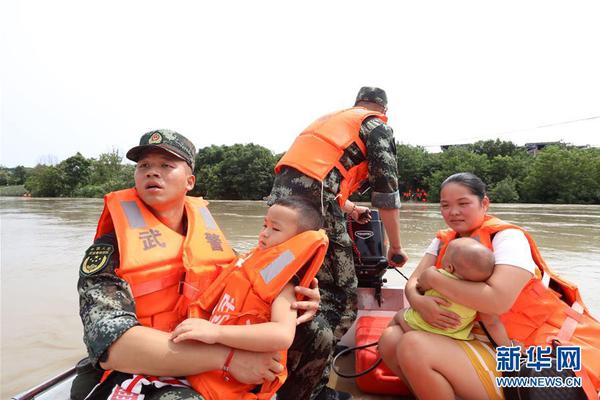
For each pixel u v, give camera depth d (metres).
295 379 2.22
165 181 2.04
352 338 3.37
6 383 3.10
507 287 2.02
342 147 2.87
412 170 42.97
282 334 1.69
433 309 2.17
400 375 2.42
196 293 1.97
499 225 2.24
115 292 1.76
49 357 3.55
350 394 2.58
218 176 47.50
